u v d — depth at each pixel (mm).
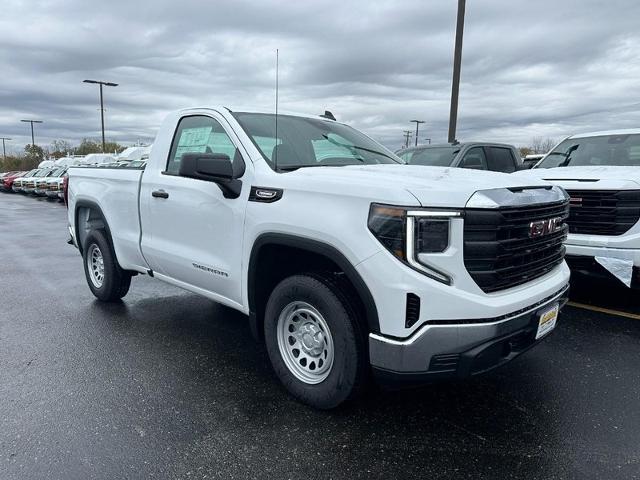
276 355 3338
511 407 3211
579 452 2705
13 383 3523
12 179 38812
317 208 2910
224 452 2701
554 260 3320
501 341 2662
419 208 2541
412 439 2836
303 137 3963
